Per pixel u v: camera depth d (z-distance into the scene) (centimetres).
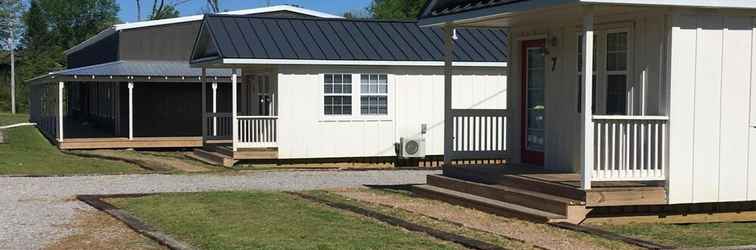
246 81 2447
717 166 1096
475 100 2277
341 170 1945
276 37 2217
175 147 2762
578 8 1054
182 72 2866
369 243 912
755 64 1104
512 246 891
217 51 2142
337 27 2330
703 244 913
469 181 1305
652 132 1073
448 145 1404
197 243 927
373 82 2206
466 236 957
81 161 2239
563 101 1263
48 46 8281
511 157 1411
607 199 1049
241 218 1107
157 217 1124
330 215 1134
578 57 1225
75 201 1321
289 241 927
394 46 2259
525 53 1380
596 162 1099
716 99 1085
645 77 1103
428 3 1420
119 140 2706
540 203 1099
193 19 3272
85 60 4247
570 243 912
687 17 1059
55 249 909
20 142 2822
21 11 8194
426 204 1271
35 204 1282
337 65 2161
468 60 2236
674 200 1074
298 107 2150
